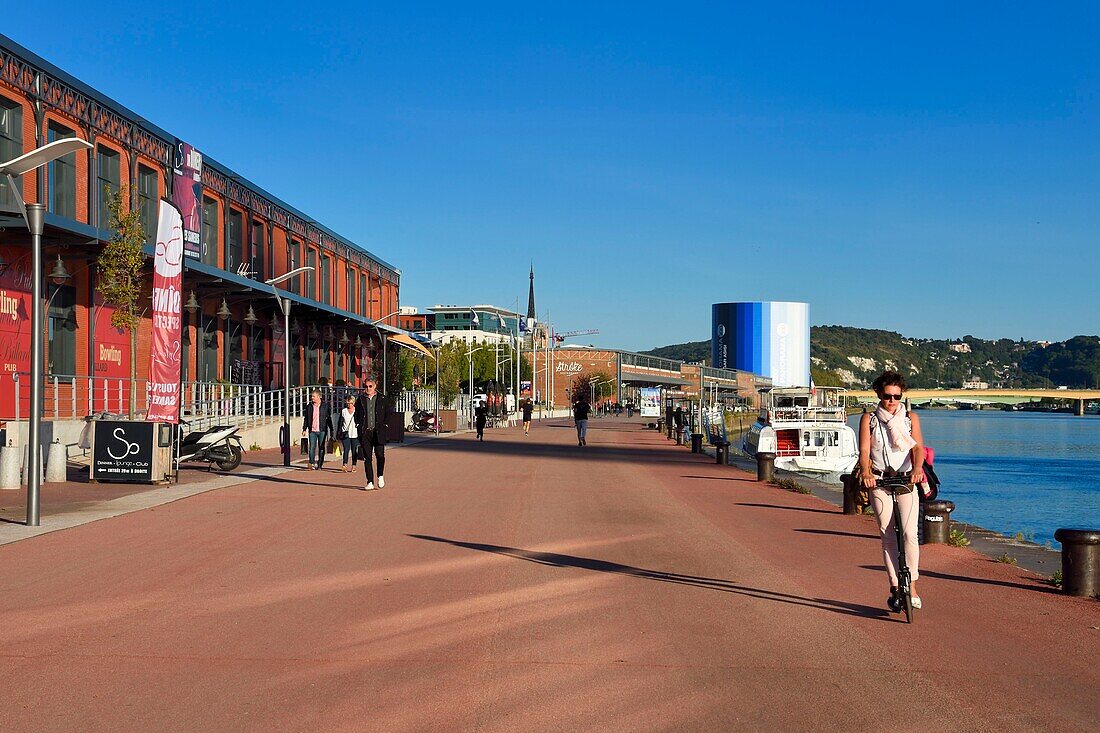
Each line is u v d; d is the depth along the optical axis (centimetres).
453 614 883
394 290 7744
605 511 1734
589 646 776
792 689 670
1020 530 3228
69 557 1173
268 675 687
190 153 3844
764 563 1189
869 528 1552
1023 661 750
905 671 719
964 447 9025
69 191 3083
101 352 3206
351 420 2545
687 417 6116
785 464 3519
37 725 582
